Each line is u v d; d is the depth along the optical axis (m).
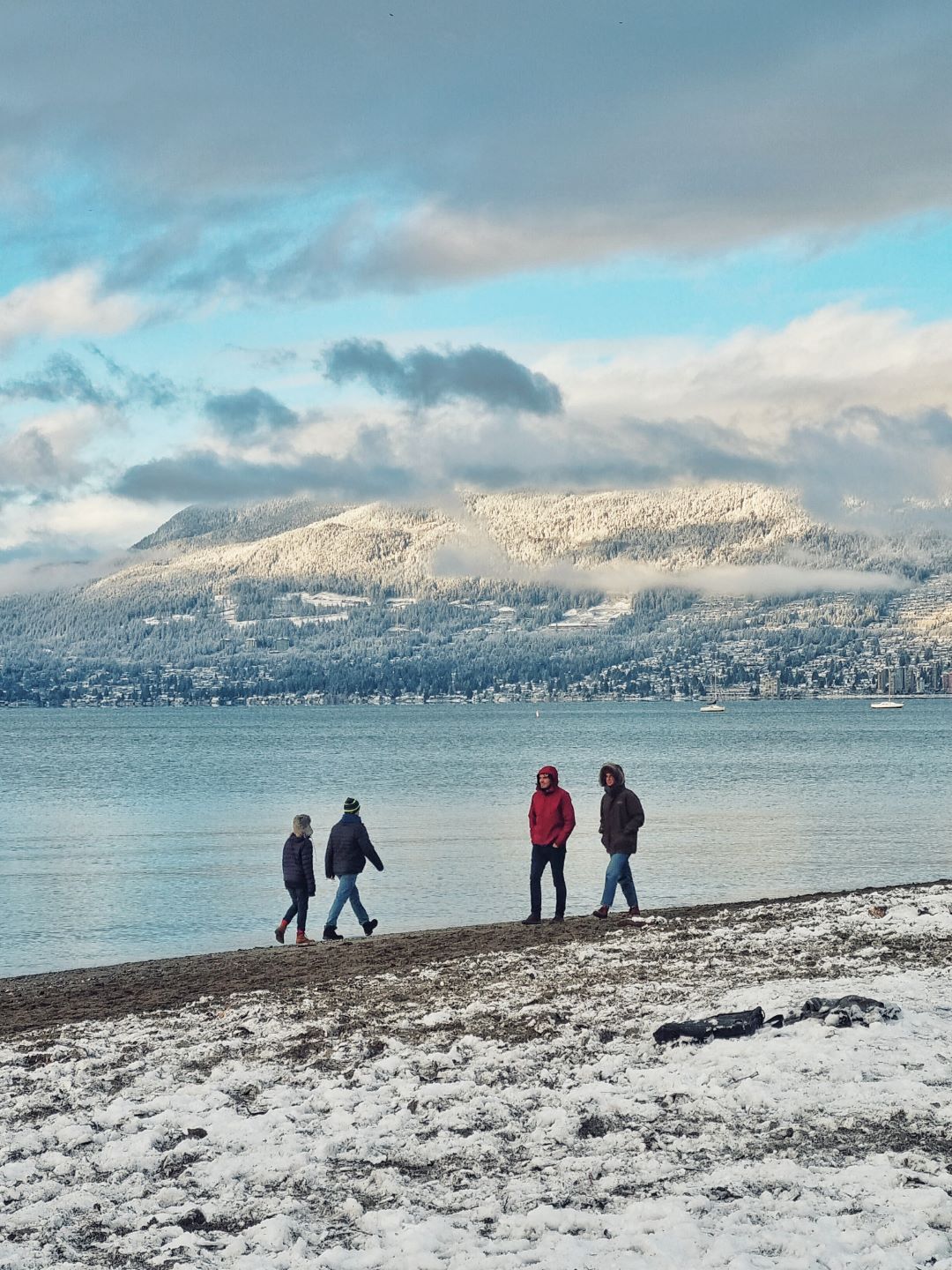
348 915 30.02
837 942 16.11
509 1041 11.67
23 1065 12.01
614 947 16.92
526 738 174.88
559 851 20.59
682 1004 12.59
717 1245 6.37
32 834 52.34
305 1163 8.31
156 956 25.53
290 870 21.84
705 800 64.62
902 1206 6.84
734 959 15.30
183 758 122.75
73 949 26.56
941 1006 11.57
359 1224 7.17
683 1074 9.75
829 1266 6.12
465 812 59.59
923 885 23.31
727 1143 8.16
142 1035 13.16
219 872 38.72
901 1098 8.77
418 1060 11.02
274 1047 12.09
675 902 30.81
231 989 16.34
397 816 57.78
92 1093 10.67
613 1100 9.25
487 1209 7.24
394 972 16.38
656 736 176.12
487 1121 9.08
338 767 104.38
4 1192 7.95
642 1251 6.44
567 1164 7.94
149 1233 7.11
